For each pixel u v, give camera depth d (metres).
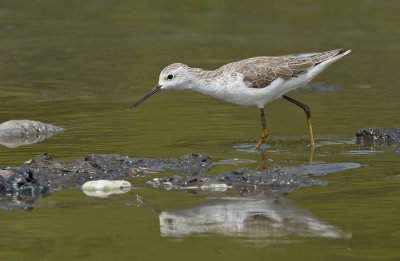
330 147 14.70
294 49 25.64
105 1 35.72
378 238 9.23
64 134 15.76
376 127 15.78
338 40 27.39
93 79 22.06
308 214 10.26
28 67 23.61
